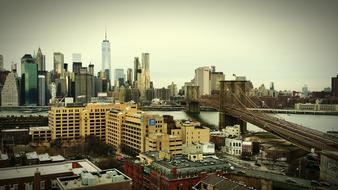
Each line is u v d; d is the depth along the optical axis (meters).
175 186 122.62
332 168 153.38
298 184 145.00
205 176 124.56
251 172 166.50
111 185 92.00
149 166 141.25
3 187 105.69
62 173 114.00
